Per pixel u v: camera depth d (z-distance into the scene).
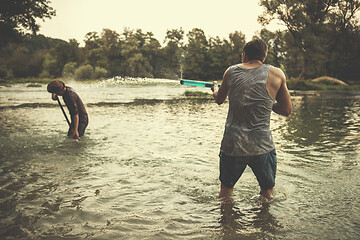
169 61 94.69
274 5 44.81
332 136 5.89
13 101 15.12
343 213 2.45
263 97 2.46
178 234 2.12
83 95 20.62
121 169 3.67
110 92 25.08
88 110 10.82
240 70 2.56
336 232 2.14
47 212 2.46
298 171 3.57
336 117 9.16
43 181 3.21
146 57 91.56
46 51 126.81
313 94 25.33
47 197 2.78
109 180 3.27
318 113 10.41
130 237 2.07
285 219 2.35
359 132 6.34
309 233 2.13
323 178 3.32
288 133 6.26
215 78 93.44
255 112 2.46
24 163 3.88
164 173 3.52
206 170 3.64
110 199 2.75
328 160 4.07
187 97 19.17
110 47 99.12
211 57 92.69
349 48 53.31
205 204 2.65
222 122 7.91
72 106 5.31
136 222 2.30
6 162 3.92
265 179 2.60
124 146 4.94
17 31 23.17
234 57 88.88
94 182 3.20
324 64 57.91
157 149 4.75
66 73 90.44
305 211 2.50
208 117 8.99
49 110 10.63
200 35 96.38
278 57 70.06
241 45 92.19
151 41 97.06
